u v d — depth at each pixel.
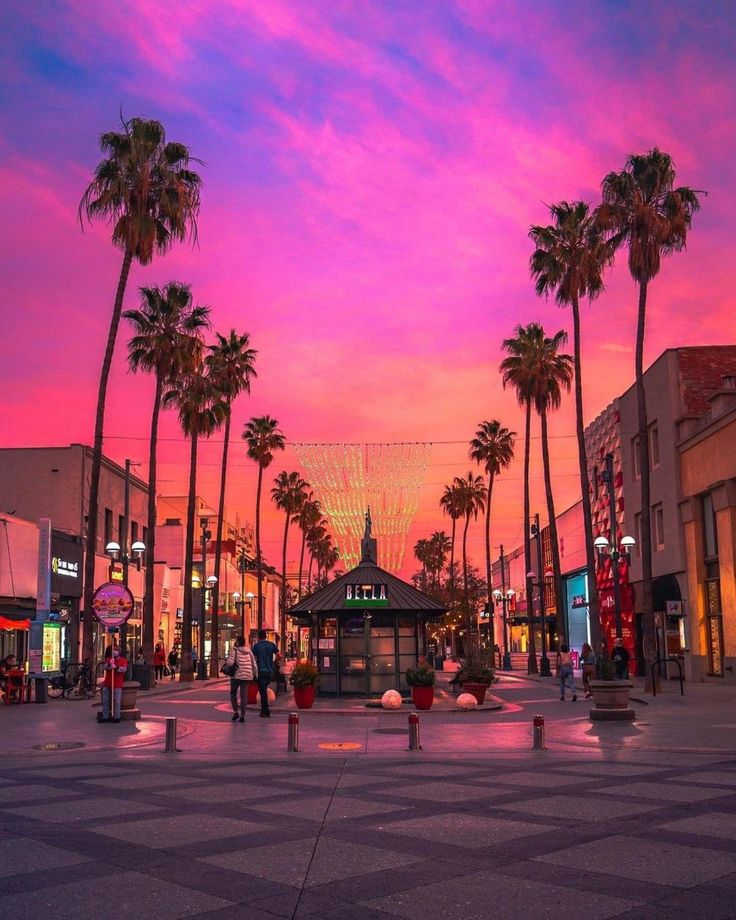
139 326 40.25
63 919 6.07
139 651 54.97
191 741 18.02
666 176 31.73
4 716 23.73
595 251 36.88
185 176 33.47
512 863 7.48
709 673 35.75
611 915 6.05
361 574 30.05
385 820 9.30
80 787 11.75
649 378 42.59
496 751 15.98
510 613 86.88
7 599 35.94
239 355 51.56
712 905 6.25
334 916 6.07
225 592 81.31
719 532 34.28
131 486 54.34
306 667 26.08
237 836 8.56
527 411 54.19
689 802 10.20
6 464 46.44
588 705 26.81
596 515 53.25
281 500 84.75
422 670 25.38
